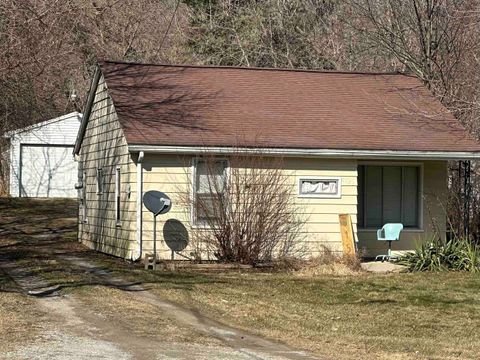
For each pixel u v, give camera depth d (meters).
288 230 18.67
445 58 24.62
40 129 35.25
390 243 19.56
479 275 17.50
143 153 17.89
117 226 19.64
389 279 16.70
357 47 32.03
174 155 18.28
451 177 21.39
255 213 18.20
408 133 20.00
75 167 35.75
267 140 18.67
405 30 26.77
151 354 9.13
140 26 39.31
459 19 24.30
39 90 31.28
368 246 20.14
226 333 10.98
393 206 20.36
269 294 14.48
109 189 20.48
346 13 31.91
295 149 18.52
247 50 34.75
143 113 19.22
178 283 15.20
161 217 18.23
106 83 20.53
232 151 18.17
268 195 18.31
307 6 34.56
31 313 11.46
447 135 20.12
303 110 20.59
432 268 18.25
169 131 18.45
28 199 34.00
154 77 21.22
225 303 13.31
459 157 19.47
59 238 24.86
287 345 10.45
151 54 38.19
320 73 22.88
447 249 18.69
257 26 34.81
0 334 9.91
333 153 18.73
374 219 20.27
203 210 18.25
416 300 14.34
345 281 16.28
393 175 20.36
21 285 14.34
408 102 21.62
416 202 20.44
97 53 38.41
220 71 22.16
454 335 11.66
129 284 14.93
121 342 9.77
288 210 18.75
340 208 19.17
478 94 23.66
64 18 30.80
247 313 12.59
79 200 24.34
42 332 10.16
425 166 20.39
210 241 18.19
